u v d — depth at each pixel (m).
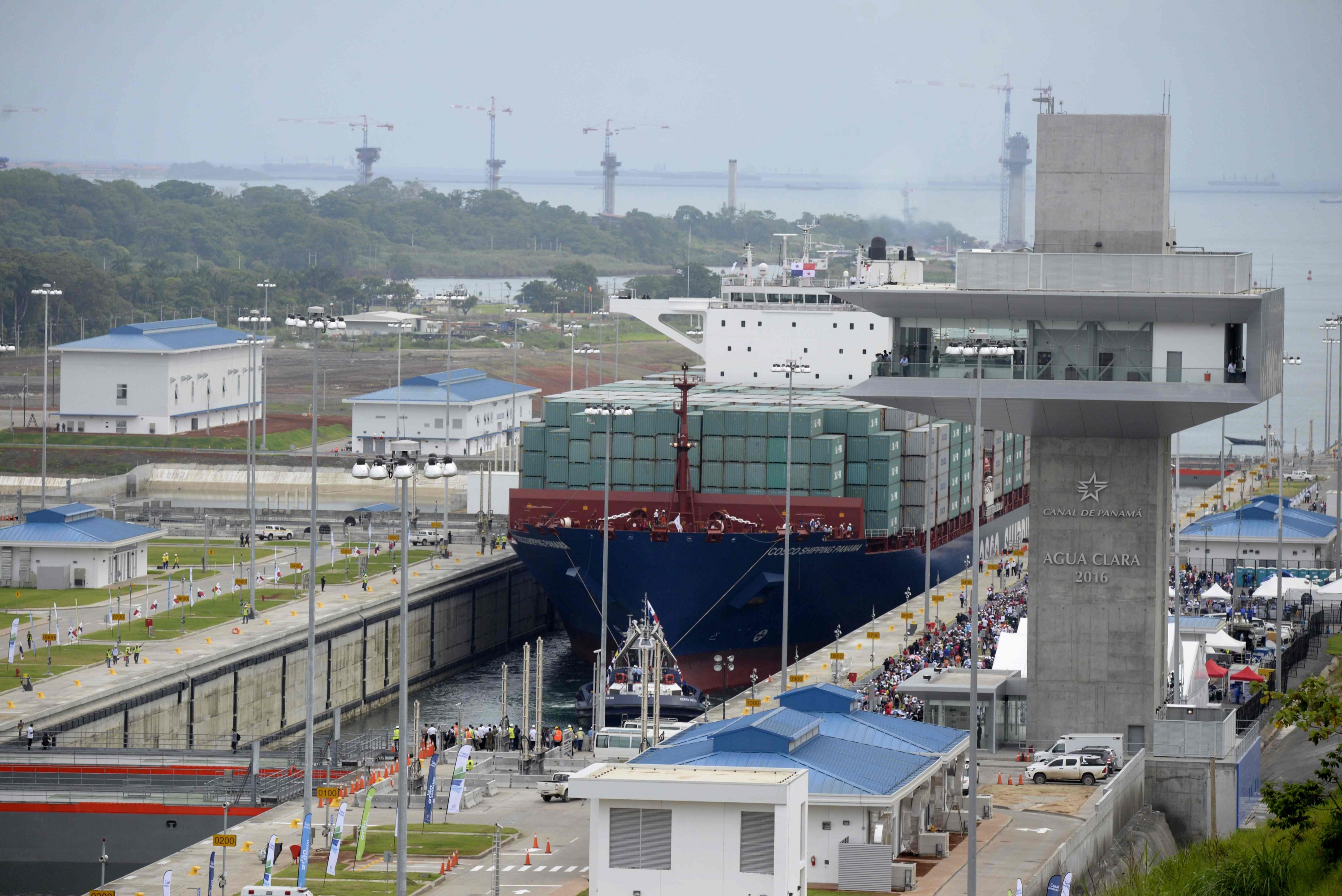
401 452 139.62
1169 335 191.00
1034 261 192.75
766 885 129.12
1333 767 145.50
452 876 149.88
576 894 143.25
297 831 167.25
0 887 180.25
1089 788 179.62
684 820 130.12
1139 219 194.62
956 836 160.12
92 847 183.00
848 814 144.75
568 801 180.50
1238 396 188.88
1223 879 142.12
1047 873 144.00
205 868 154.00
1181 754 192.75
